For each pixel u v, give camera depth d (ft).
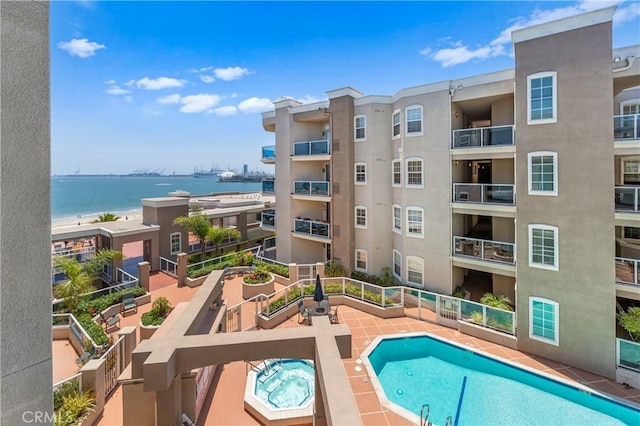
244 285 53.72
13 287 6.21
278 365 33.40
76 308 42.29
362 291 50.44
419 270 54.29
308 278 59.72
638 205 33.88
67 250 69.87
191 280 59.31
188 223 71.97
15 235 6.23
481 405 30.81
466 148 48.14
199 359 19.36
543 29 37.47
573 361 35.68
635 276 33.81
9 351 6.16
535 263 38.42
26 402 6.41
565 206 36.47
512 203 44.34
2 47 6.03
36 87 6.57
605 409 30.22
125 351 30.35
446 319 44.78
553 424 28.53
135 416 21.48
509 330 39.96
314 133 74.43
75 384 23.91
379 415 27.99
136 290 50.72
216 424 24.76
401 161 56.13
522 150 39.29
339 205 63.62
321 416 18.75
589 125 35.06
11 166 6.16
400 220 57.26
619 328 38.91
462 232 56.39
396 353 39.86
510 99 48.16
